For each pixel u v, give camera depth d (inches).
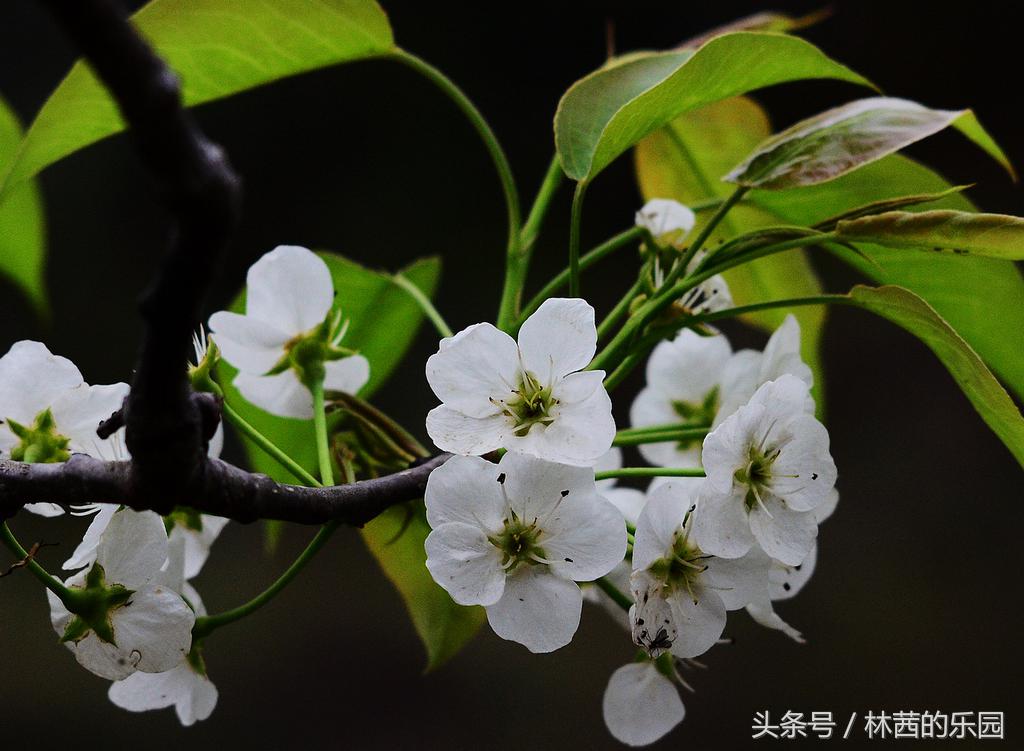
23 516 47.7
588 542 20.7
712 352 24.0
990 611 51.5
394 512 23.4
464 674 47.5
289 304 22.8
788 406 21.3
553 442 20.7
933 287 24.0
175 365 18.8
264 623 48.4
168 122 17.8
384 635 48.7
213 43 22.4
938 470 56.7
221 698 46.4
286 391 23.0
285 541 50.2
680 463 24.1
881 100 22.7
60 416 21.6
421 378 55.6
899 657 49.0
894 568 53.5
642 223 23.4
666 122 22.1
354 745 46.8
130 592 20.7
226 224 18.1
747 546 21.0
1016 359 24.1
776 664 47.9
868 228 21.8
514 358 20.9
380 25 22.5
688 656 21.0
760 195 24.2
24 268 24.8
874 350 59.4
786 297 25.8
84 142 22.0
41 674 44.9
